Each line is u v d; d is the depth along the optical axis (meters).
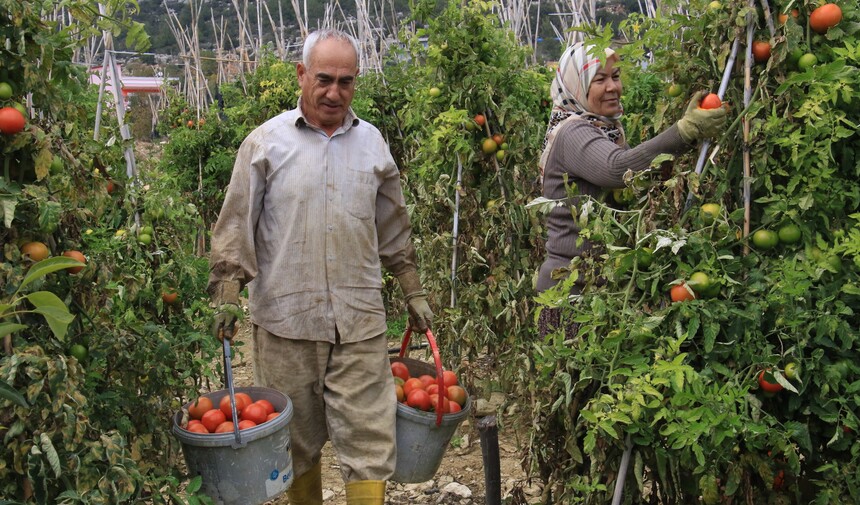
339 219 2.78
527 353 3.92
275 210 2.79
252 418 2.58
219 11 19.66
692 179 2.23
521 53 4.29
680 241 2.16
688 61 2.41
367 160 2.85
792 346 2.18
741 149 2.32
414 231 4.83
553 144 2.82
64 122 2.38
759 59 2.32
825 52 2.28
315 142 2.79
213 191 9.32
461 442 4.29
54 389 2.01
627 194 2.53
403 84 7.06
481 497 3.73
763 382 2.19
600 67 2.75
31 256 2.17
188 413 2.72
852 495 2.22
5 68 2.19
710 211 2.24
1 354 2.06
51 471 2.07
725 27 2.30
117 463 2.12
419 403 2.86
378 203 3.00
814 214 2.29
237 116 9.47
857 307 2.30
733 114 2.34
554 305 2.38
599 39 2.37
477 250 4.14
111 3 2.49
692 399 2.09
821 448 2.40
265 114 9.02
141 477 2.20
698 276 2.17
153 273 3.29
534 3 11.45
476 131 4.16
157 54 19.03
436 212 4.33
